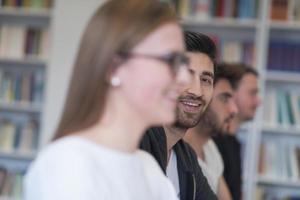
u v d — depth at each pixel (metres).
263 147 4.39
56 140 0.93
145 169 1.03
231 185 2.82
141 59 0.88
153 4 0.93
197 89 1.59
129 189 0.93
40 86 4.70
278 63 4.40
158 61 0.88
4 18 4.97
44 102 4.62
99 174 0.88
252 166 4.34
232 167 2.83
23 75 4.73
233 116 2.71
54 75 4.53
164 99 0.91
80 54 0.93
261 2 4.38
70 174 0.84
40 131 4.71
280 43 4.42
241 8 4.41
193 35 1.64
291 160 4.35
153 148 1.47
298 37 4.59
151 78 0.88
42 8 4.70
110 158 0.91
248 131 4.40
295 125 4.37
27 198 0.88
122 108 0.92
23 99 4.69
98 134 0.92
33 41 4.68
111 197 0.88
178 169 1.65
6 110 4.97
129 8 0.90
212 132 2.41
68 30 4.51
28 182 0.88
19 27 4.70
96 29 0.91
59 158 0.86
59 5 4.52
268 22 4.38
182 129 1.61
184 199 1.64
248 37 4.65
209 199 1.76
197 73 1.61
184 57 0.93
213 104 2.47
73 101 0.93
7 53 4.69
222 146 2.80
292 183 4.33
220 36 4.68
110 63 0.90
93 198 0.84
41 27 4.90
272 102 4.41
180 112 1.58
